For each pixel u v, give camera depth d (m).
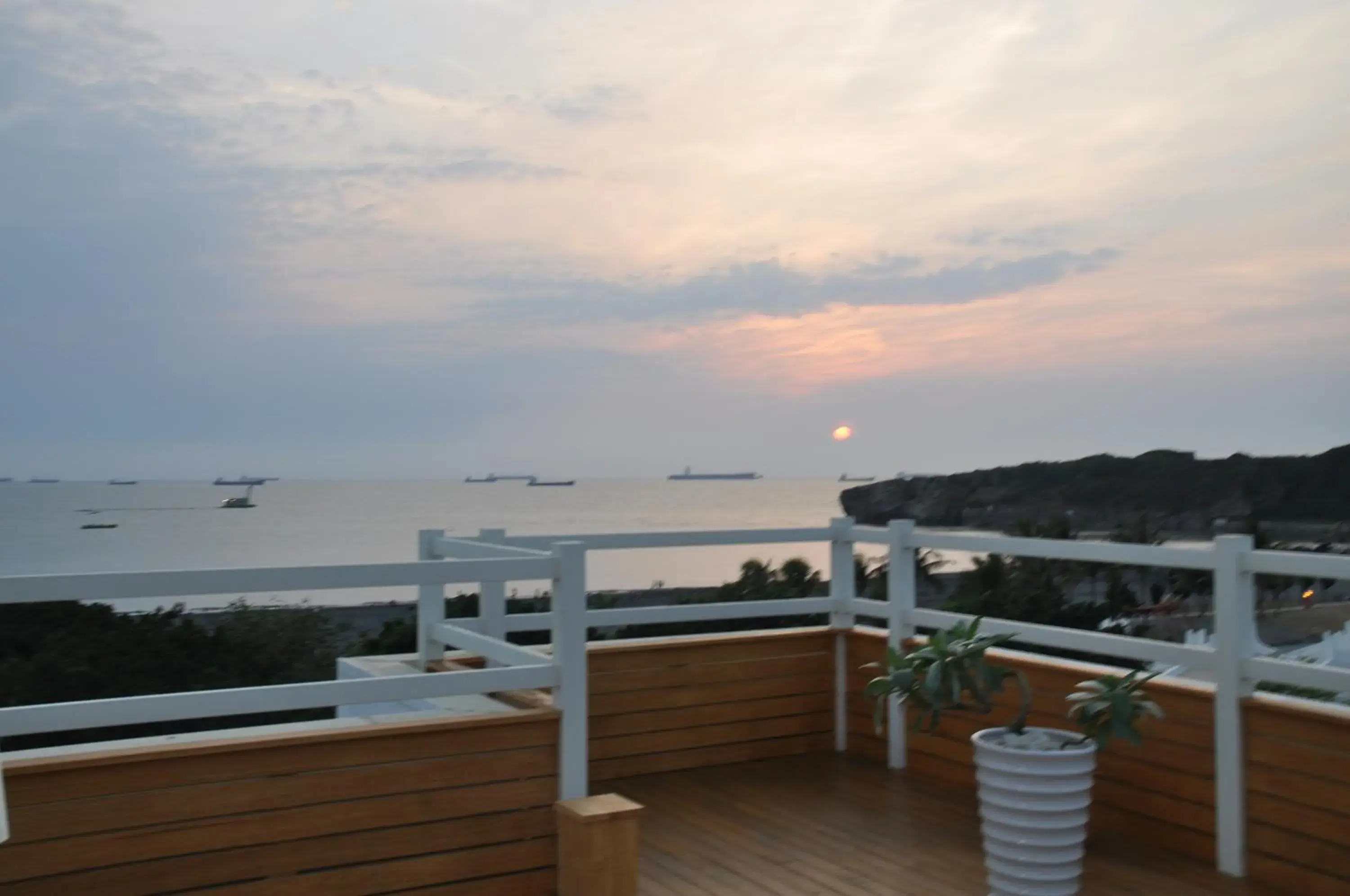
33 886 3.00
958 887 3.83
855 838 4.34
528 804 3.74
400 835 3.52
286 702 3.33
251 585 3.27
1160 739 4.21
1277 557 3.76
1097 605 8.85
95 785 3.10
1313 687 3.63
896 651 4.29
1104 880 3.86
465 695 4.33
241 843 3.29
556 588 3.82
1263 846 3.82
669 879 3.90
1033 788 3.62
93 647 9.77
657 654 5.26
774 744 5.55
